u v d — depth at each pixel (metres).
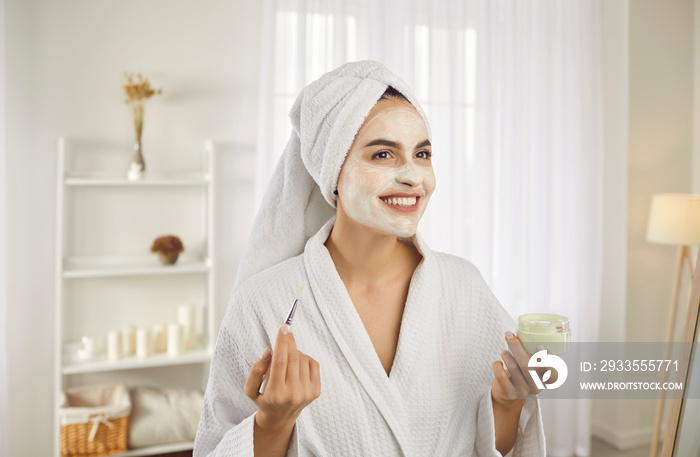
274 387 0.66
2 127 2.44
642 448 2.96
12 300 2.50
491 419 0.84
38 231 2.53
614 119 3.00
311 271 0.86
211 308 2.53
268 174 2.52
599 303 2.94
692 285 1.11
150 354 2.50
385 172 0.78
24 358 2.53
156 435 2.38
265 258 0.98
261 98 2.53
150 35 2.63
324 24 2.55
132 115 2.62
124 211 2.65
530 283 2.89
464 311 0.90
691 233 2.64
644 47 2.95
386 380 0.81
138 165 2.48
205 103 2.71
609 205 3.04
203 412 0.92
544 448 0.83
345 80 0.80
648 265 3.00
